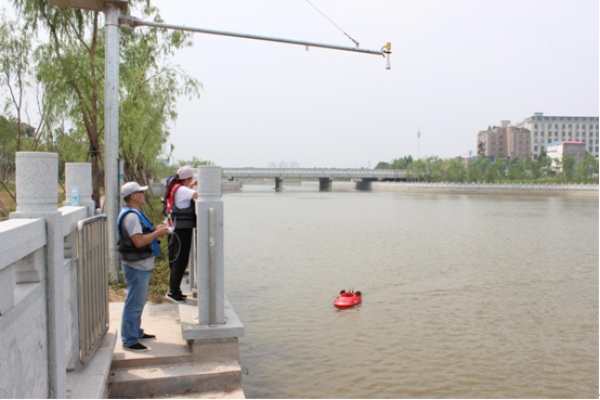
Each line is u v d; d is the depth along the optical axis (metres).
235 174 106.56
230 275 19.02
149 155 29.08
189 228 7.79
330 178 119.00
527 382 9.34
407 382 9.27
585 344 11.45
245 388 8.93
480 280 18.23
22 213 3.70
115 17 10.85
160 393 5.87
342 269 20.28
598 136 156.00
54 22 15.67
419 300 15.29
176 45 20.92
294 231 34.38
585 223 40.19
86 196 6.68
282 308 14.27
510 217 45.94
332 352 10.75
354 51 13.45
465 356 10.60
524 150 153.50
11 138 20.47
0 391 2.83
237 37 12.34
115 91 10.88
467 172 113.31
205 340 6.35
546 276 19.03
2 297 2.88
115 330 6.57
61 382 3.94
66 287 4.74
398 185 110.56
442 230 35.19
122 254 6.27
